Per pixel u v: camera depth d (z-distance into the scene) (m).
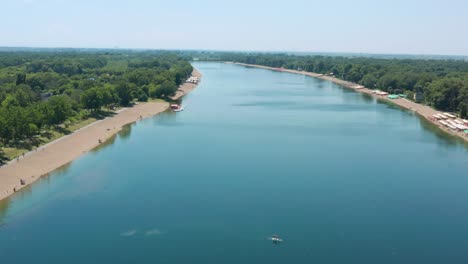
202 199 129.00
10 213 118.88
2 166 150.00
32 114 186.38
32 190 135.12
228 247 102.25
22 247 101.75
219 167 158.25
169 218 116.38
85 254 98.94
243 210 121.62
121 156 171.62
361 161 167.50
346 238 106.81
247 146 187.88
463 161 168.88
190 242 104.19
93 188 137.25
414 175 151.75
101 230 109.75
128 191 134.88
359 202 128.00
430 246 103.69
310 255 99.38
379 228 112.06
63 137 192.25
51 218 116.25
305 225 113.00
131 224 112.88
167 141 196.00
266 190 136.38
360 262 96.81
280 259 97.69
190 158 169.38
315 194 133.62
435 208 124.44
